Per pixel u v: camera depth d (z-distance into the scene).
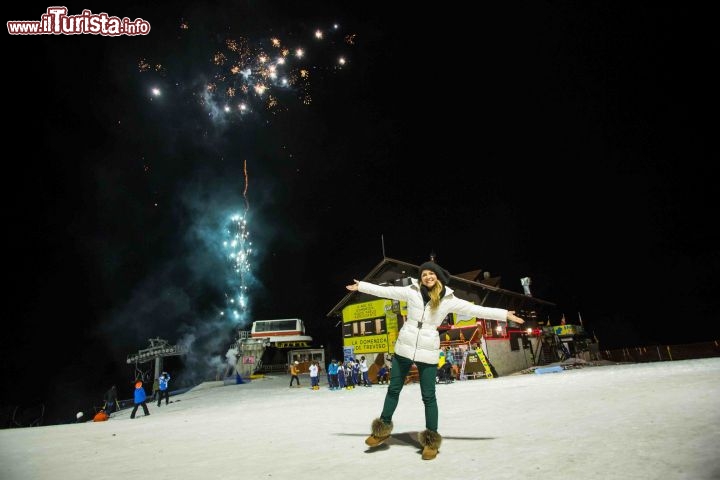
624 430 3.74
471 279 27.16
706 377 8.23
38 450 5.92
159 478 3.41
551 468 2.72
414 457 3.42
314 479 2.97
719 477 2.21
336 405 10.77
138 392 15.57
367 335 26.52
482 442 3.84
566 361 26.67
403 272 26.17
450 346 22.80
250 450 4.50
